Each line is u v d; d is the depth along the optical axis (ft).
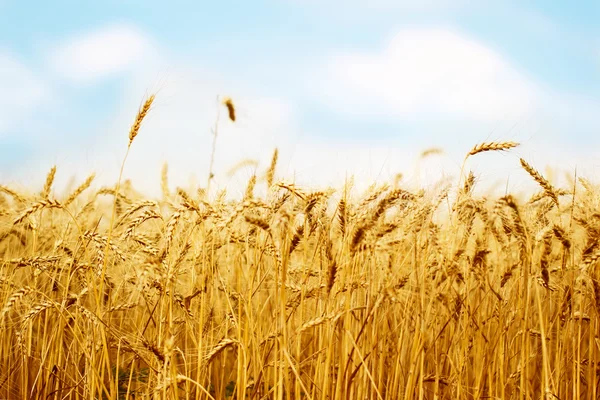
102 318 7.70
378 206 7.36
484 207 7.68
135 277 7.83
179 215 7.42
